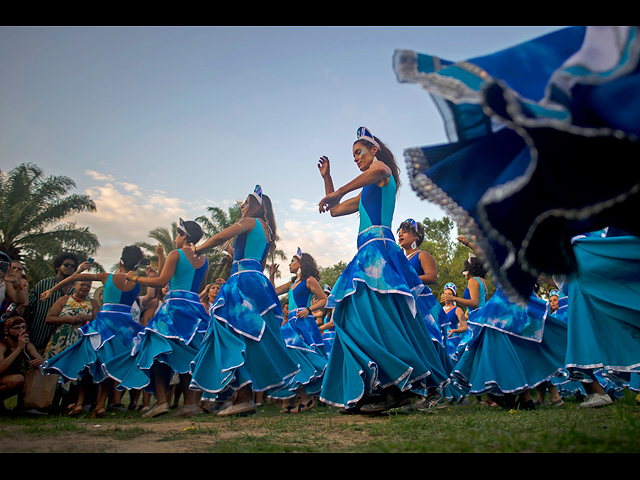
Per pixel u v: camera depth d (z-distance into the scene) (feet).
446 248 107.55
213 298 22.80
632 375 13.21
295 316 23.89
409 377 12.29
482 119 6.63
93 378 16.88
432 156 7.10
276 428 10.41
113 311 18.43
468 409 13.87
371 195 14.42
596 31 5.03
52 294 19.77
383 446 6.31
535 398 20.49
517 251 6.43
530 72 5.40
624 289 11.82
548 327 14.20
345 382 13.01
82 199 89.76
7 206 85.51
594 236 12.85
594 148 5.72
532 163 5.16
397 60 6.07
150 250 101.55
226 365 13.85
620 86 5.12
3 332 17.51
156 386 15.88
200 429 10.00
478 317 14.83
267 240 16.30
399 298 13.43
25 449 7.48
